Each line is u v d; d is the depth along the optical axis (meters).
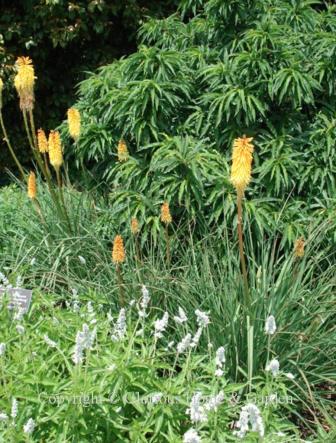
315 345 4.35
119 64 6.54
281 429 3.70
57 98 9.01
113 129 6.21
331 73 5.84
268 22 5.75
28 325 4.02
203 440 3.20
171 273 5.12
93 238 5.31
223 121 5.77
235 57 5.84
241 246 4.02
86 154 6.78
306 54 6.12
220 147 5.80
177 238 5.27
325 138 5.65
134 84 5.81
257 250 5.36
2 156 8.88
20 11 8.62
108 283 4.91
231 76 5.71
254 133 5.73
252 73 5.69
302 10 6.28
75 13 8.45
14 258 5.42
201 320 3.65
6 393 3.33
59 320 4.05
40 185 6.35
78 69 8.96
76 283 4.95
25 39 8.48
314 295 4.61
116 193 5.58
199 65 6.02
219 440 3.22
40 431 3.26
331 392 4.30
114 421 3.25
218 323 4.31
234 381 4.27
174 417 3.35
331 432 3.71
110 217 5.62
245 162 3.83
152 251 5.21
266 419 3.43
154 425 3.36
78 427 3.24
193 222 5.43
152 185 5.50
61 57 9.05
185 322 4.39
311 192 5.64
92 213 5.89
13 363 3.61
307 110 6.18
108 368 3.31
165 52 5.84
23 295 4.14
